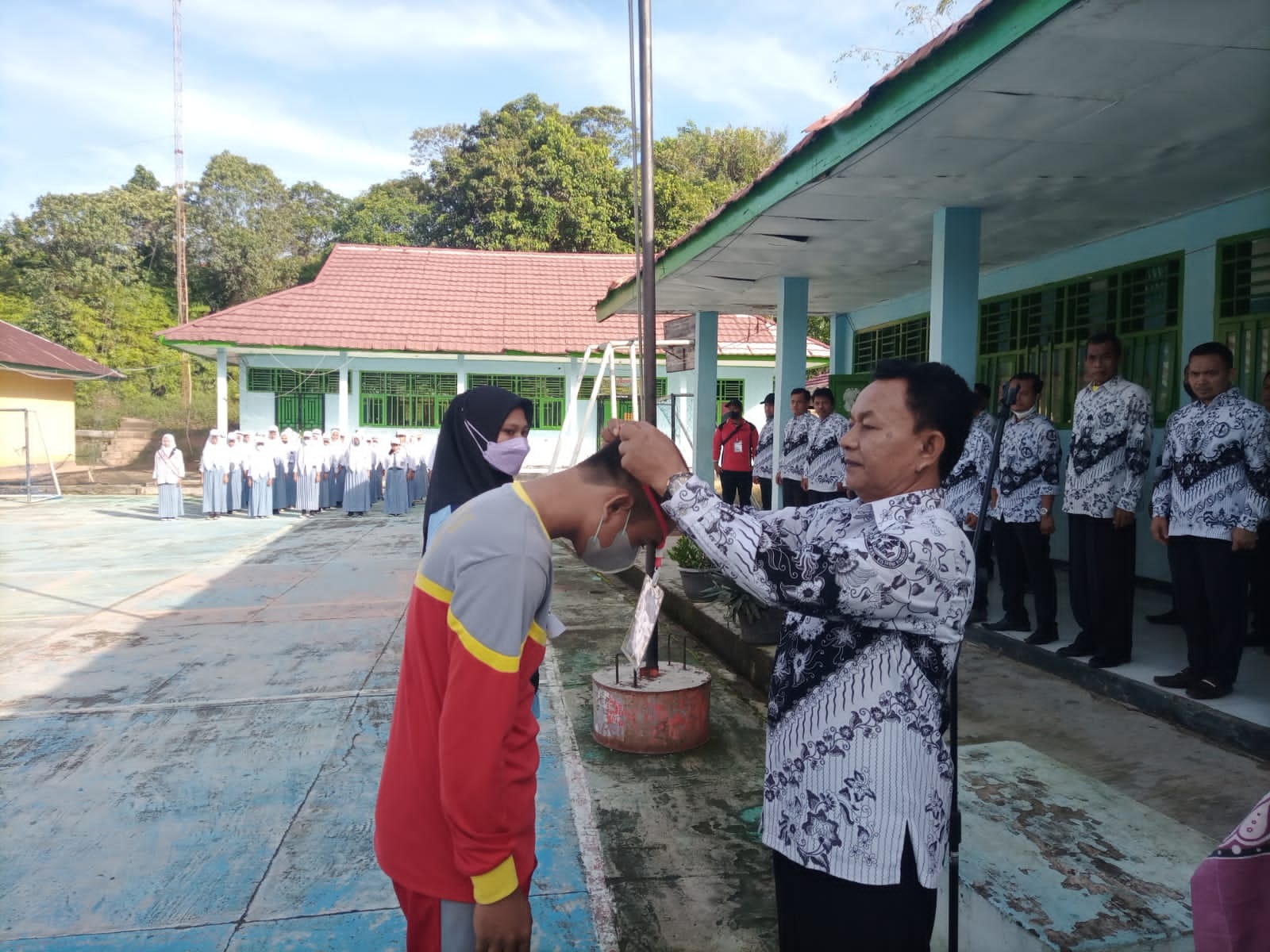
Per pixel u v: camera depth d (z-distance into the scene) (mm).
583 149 27219
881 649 1463
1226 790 3277
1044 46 3184
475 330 19250
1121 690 4266
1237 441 3826
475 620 1396
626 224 26688
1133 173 4887
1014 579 5250
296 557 10188
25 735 4379
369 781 3812
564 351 18609
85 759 4070
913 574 1399
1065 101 3748
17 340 20391
